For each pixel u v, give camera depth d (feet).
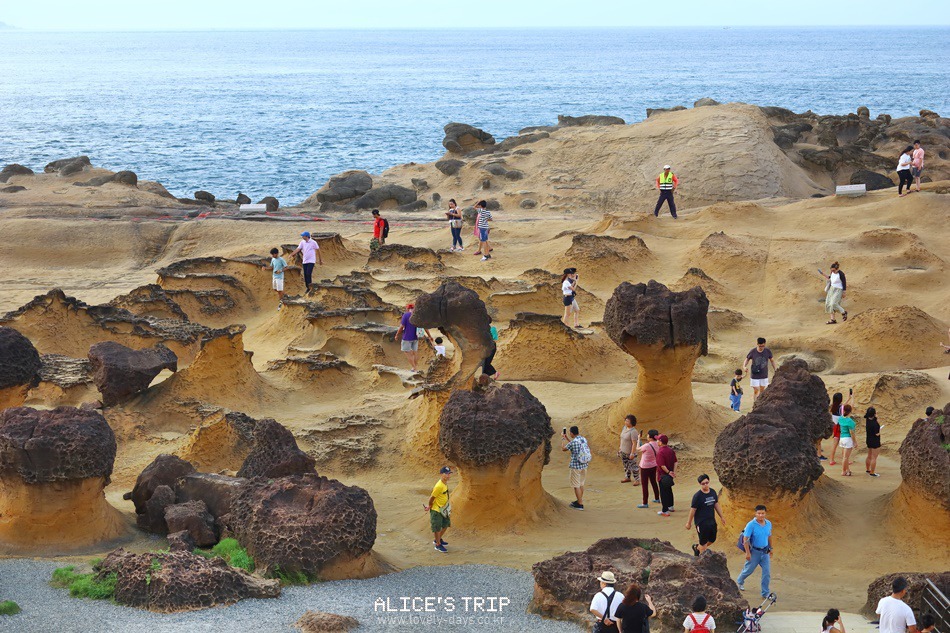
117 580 42.63
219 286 116.16
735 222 135.33
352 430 73.92
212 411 76.54
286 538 47.52
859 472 66.85
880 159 216.33
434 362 83.82
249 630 38.93
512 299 111.34
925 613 41.50
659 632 40.11
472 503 58.44
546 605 42.98
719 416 76.84
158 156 333.21
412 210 186.50
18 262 139.85
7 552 51.11
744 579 46.91
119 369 75.82
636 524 58.95
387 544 56.29
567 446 62.49
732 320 106.01
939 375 85.66
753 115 212.84
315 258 117.08
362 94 614.75
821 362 95.76
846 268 118.01
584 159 206.08
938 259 117.70
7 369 68.23
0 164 308.60
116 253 143.43
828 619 38.81
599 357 94.43
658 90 618.03
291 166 312.09
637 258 124.16
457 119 453.58
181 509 53.16
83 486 52.70
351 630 39.91
